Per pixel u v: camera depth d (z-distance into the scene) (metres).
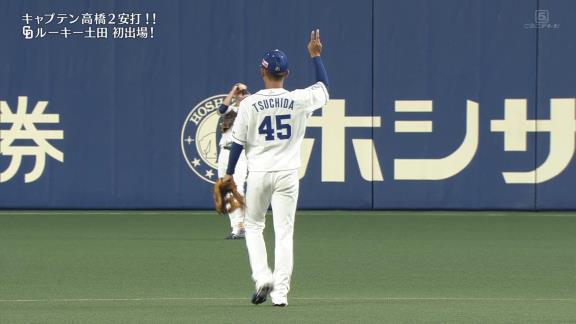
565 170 67.06
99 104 67.75
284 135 34.47
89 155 68.00
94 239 56.66
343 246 54.09
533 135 66.94
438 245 54.53
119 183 68.19
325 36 67.00
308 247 53.69
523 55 66.62
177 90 67.62
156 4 67.44
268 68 34.66
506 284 42.28
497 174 67.31
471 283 42.56
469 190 67.44
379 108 67.25
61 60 67.56
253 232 35.31
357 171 67.69
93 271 45.56
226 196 35.25
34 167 68.12
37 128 67.88
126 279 43.38
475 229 60.94
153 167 68.06
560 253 51.66
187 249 52.69
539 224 63.16
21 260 48.94
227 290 40.44
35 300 37.78
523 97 66.81
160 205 68.31
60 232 59.59
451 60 66.94
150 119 67.81
